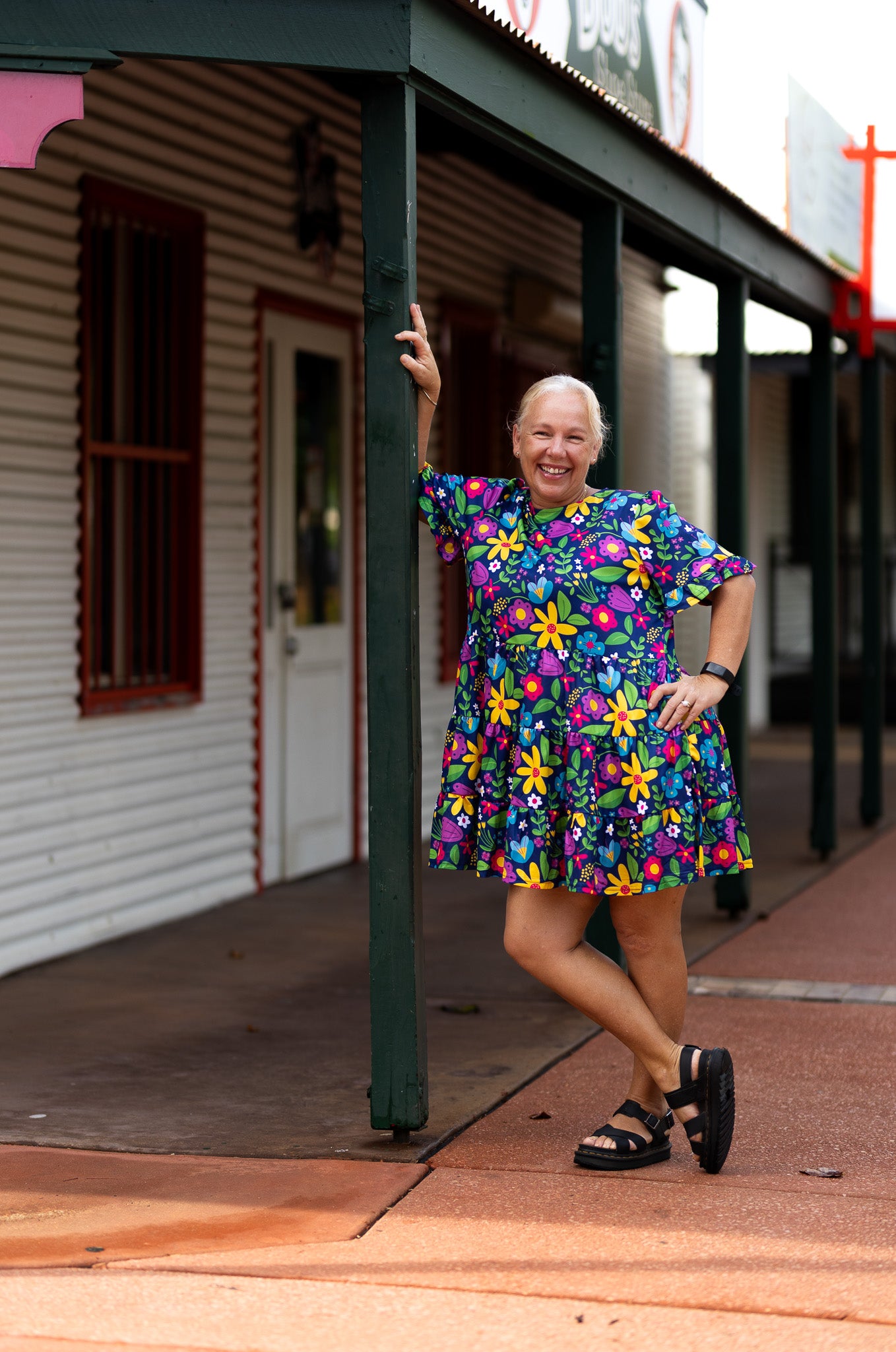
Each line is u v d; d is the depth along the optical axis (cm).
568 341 1148
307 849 820
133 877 679
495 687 388
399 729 406
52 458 619
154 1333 311
